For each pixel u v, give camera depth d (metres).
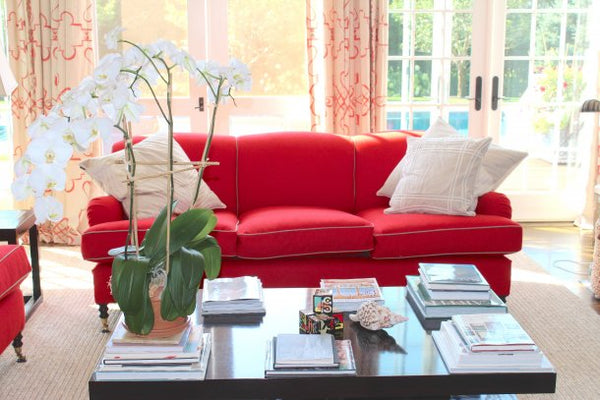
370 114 4.93
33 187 1.48
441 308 2.38
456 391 1.98
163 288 1.91
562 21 5.14
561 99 5.25
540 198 5.38
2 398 2.59
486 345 1.98
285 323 2.36
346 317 2.43
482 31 5.13
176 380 1.94
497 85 5.19
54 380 2.75
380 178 3.88
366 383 1.97
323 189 3.86
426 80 5.19
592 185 5.19
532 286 3.94
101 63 1.62
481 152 3.52
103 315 3.22
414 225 3.29
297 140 3.91
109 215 3.28
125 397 1.94
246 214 3.70
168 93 1.78
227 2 4.92
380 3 4.79
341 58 4.77
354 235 3.27
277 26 5.00
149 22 4.93
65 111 1.61
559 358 2.97
